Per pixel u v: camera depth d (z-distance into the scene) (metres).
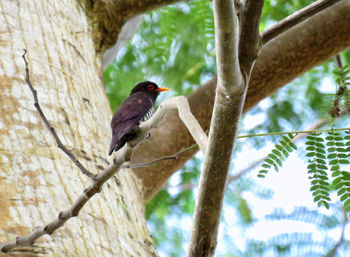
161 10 16.11
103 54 11.49
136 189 10.09
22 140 7.77
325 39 13.11
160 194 17.97
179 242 17.39
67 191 7.52
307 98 18.06
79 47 10.28
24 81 8.54
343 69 8.31
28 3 9.82
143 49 16.97
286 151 8.20
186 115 7.03
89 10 11.49
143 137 7.11
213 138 6.92
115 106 17.67
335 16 13.02
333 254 15.52
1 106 8.05
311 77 18.11
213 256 7.41
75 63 9.77
